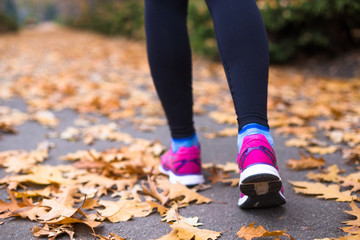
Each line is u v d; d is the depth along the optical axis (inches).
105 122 97.7
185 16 50.2
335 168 59.7
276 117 97.7
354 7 165.8
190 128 54.2
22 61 221.9
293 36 197.0
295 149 73.2
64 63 215.0
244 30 41.1
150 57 49.3
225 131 86.4
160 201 49.8
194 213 46.5
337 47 191.8
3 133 85.2
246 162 40.4
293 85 147.3
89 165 61.1
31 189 54.3
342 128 86.7
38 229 41.0
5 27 588.1
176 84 50.1
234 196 51.5
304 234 40.0
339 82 150.0
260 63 41.0
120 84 148.3
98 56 250.7
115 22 482.3
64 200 47.8
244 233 38.6
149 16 48.4
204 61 222.2
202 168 62.7
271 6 181.3
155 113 106.2
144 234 41.5
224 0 42.5
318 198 49.6
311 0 173.0
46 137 82.9
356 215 41.3
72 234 40.1
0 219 44.4
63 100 119.1
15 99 121.8
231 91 42.1
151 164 63.1
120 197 52.1
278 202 44.8
